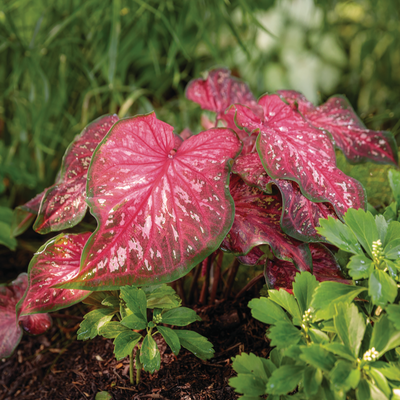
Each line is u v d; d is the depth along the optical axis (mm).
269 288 833
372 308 747
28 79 1920
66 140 1903
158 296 847
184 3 1800
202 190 784
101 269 708
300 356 593
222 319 1018
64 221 885
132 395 892
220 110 1187
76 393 963
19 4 1796
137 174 785
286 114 940
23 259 1622
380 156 1079
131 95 1865
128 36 1910
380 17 2350
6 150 1854
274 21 2527
